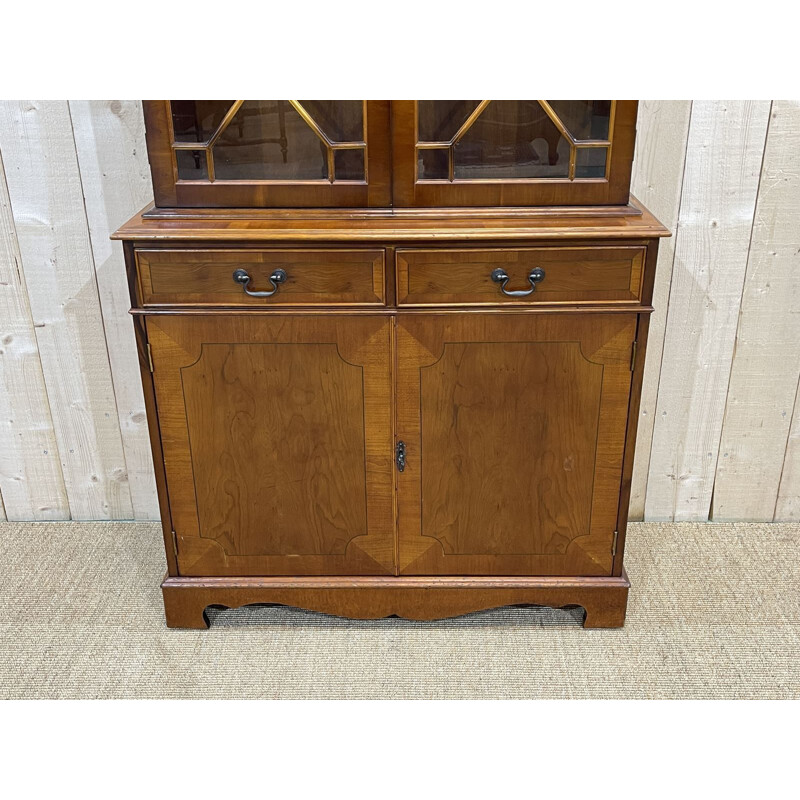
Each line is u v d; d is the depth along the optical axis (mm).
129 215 1949
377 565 1832
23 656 1821
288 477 1751
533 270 1562
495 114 1557
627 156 1580
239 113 1561
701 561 2104
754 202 1914
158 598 1994
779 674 1764
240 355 1647
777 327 2039
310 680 1763
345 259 1557
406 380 1656
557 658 1812
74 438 2193
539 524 1791
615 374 1657
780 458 2188
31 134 1865
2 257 1984
